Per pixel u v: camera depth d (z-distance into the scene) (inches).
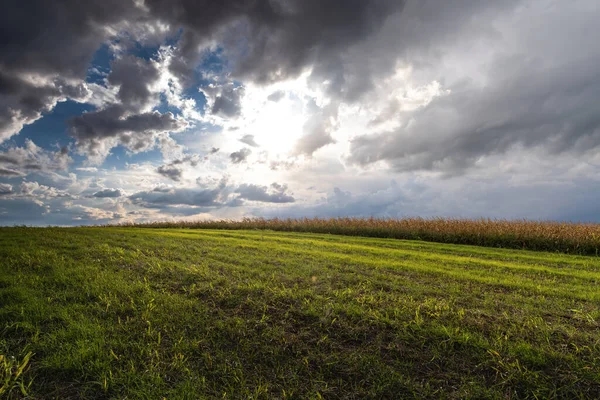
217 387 118.2
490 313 178.5
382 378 123.5
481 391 116.3
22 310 159.9
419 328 153.9
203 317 165.8
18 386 113.2
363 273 262.4
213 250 337.1
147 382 117.0
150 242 363.3
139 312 169.3
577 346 140.0
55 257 264.7
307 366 130.6
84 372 121.5
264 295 193.3
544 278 276.4
